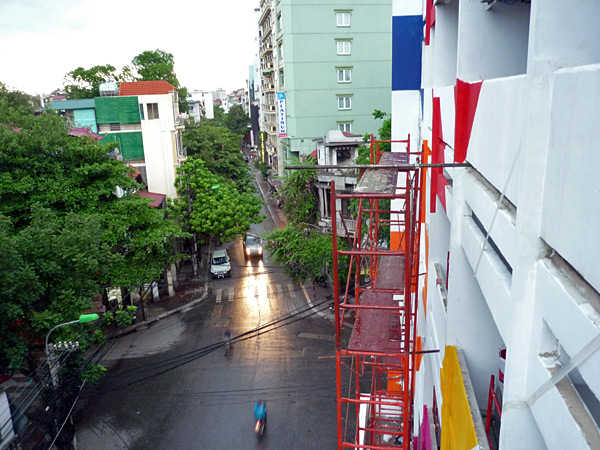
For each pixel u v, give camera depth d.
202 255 31.59
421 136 10.51
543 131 2.27
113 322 20.75
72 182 16.41
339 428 5.74
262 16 43.25
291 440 13.47
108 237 16.48
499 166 3.09
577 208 1.88
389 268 8.64
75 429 14.27
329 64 32.91
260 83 57.12
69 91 42.75
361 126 34.34
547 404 2.27
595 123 1.70
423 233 9.63
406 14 11.84
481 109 3.67
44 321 10.99
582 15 2.15
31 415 11.76
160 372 17.08
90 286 12.50
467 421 3.75
